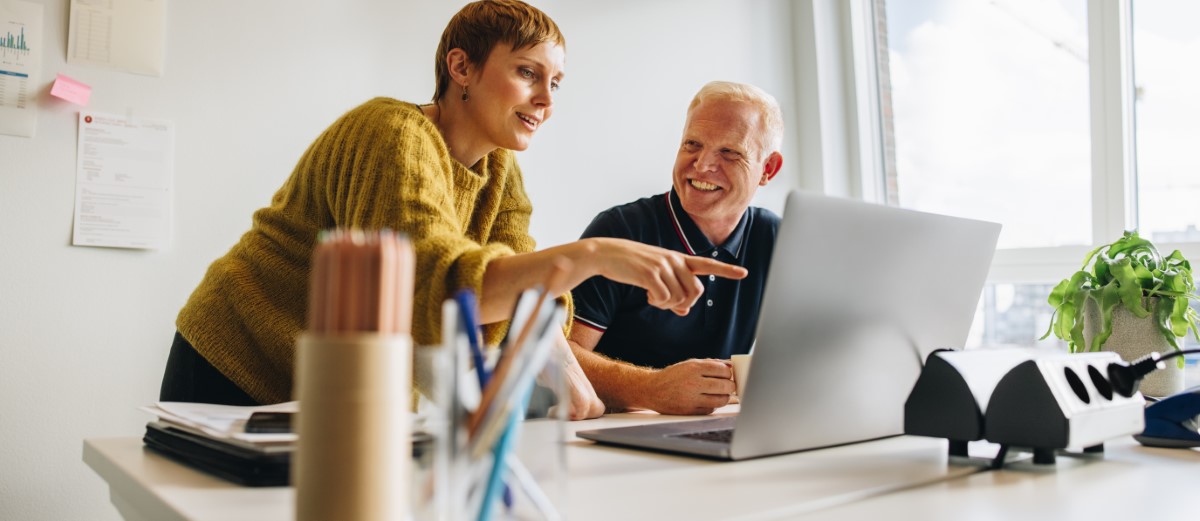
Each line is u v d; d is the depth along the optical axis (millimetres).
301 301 1274
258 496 645
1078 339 1645
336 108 2191
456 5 2385
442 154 1146
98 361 1899
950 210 2777
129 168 1932
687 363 1318
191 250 2002
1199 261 2139
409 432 651
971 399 827
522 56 1304
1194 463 843
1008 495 685
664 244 1847
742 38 2879
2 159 1810
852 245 805
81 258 1885
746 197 1836
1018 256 2539
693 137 1829
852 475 751
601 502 637
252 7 2088
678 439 886
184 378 1311
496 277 876
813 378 830
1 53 1814
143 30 1951
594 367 1421
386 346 499
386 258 501
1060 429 782
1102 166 2332
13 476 1808
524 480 537
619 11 2619
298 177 1277
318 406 494
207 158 2023
